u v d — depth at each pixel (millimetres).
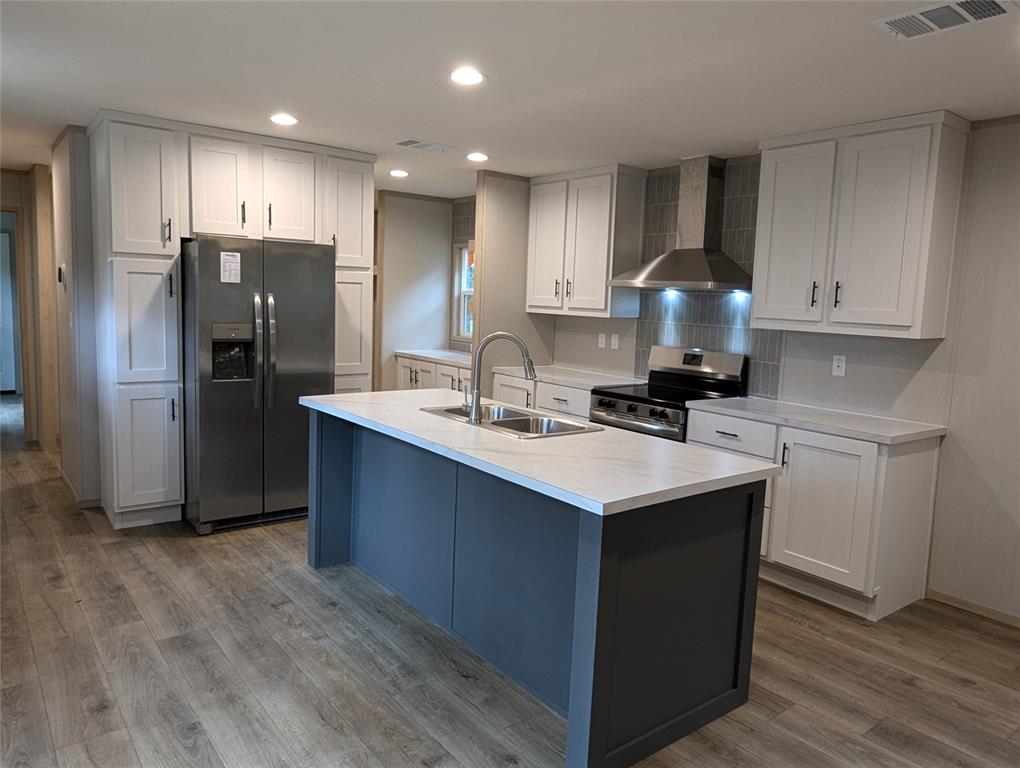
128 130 3807
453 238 7074
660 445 2723
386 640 2932
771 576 3795
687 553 2314
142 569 3549
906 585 3488
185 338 4090
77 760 2123
